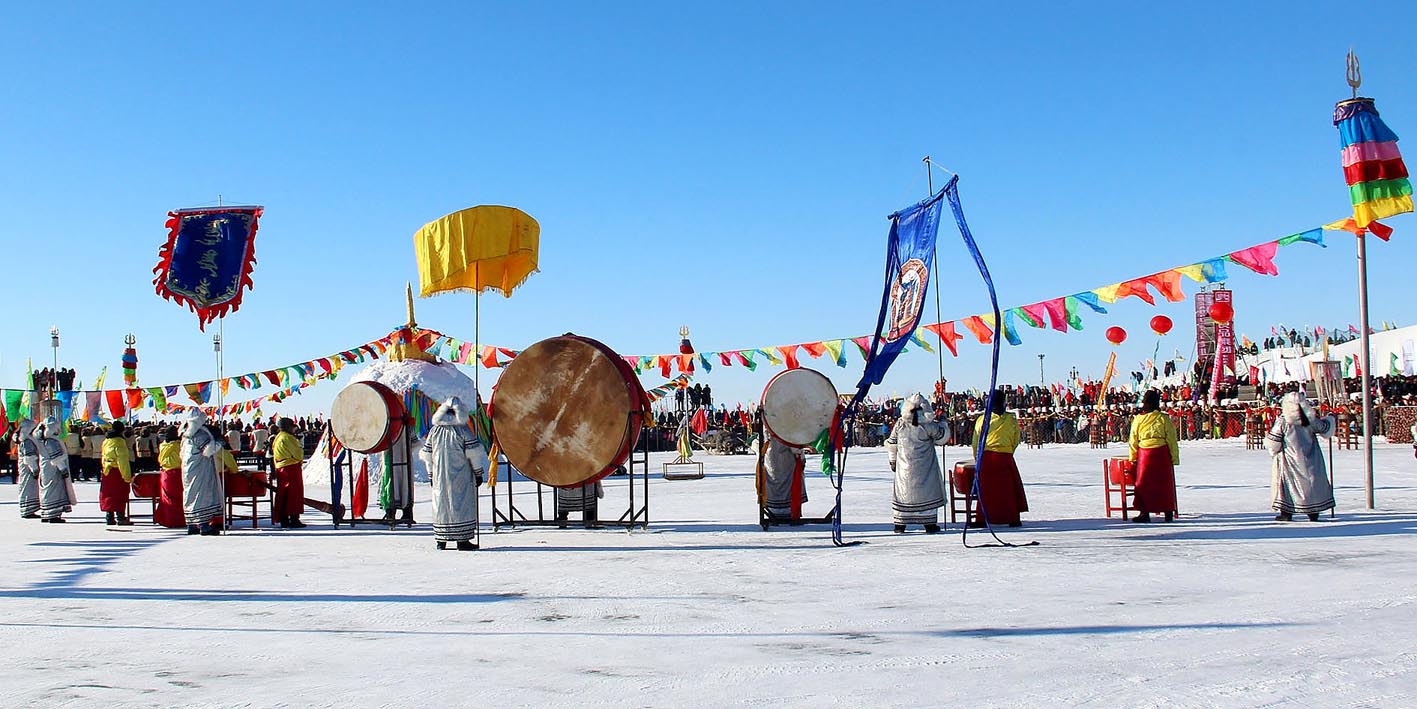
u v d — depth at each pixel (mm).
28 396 17797
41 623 7379
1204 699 4738
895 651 5938
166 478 14938
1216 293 34469
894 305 11812
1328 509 12570
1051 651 5820
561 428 13367
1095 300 14078
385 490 14641
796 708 4770
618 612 7480
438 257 14180
